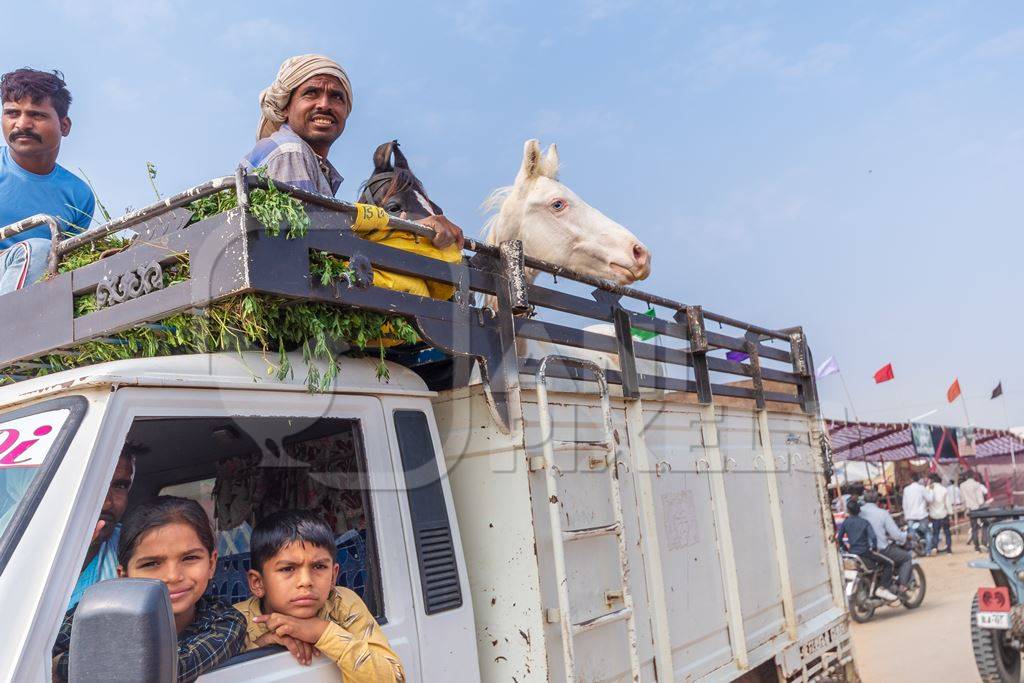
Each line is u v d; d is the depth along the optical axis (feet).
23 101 12.15
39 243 9.24
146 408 6.70
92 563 6.54
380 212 8.31
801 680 15.98
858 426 64.23
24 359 8.57
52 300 8.27
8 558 5.72
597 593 10.44
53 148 12.46
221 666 6.61
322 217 7.67
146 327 7.75
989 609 19.54
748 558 15.19
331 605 7.62
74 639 4.64
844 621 18.61
